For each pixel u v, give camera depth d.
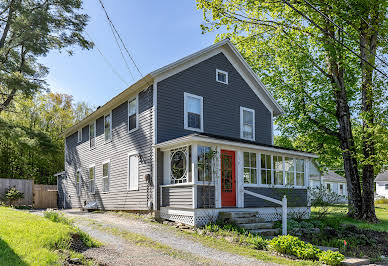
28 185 23.16
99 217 13.63
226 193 12.54
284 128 22.62
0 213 9.48
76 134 22.17
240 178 12.86
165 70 13.38
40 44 20.19
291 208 14.09
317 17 17.28
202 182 11.43
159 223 11.99
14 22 19.67
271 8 18.67
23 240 6.42
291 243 8.72
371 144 16.84
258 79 16.94
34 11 20.11
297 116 21.19
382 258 9.50
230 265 7.11
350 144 18.55
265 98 17.61
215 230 10.41
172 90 13.77
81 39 22.50
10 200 21.39
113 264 6.39
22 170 33.16
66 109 38.97
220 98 15.49
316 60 20.48
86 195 19.41
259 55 21.98
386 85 15.90
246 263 7.35
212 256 7.79
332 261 7.88
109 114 17.33
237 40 21.81
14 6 19.92
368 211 17.16
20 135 21.45
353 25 16.31
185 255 7.68
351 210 16.95
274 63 21.77
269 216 13.24
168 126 13.39
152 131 13.14
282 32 19.77
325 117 20.48
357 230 13.20
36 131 23.61
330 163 24.16
